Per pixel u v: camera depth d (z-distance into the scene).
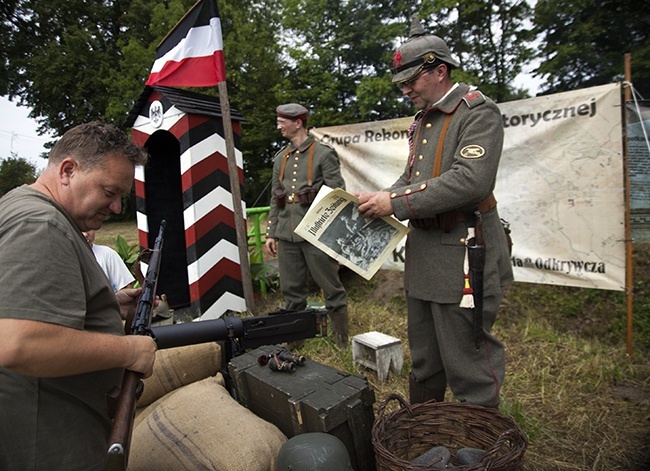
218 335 1.88
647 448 2.13
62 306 1.05
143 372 1.24
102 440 1.29
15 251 1.03
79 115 21.25
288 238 3.37
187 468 1.68
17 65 21.61
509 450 1.56
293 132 3.40
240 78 16.67
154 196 4.52
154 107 4.12
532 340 3.36
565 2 11.04
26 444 1.14
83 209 1.25
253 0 18.81
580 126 3.14
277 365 2.02
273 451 1.72
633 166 3.10
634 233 3.14
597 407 2.48
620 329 3.34
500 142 1.79
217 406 1.95
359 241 1.92
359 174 4.46
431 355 2.08
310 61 15.52
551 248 3.33
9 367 0.99
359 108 14.03
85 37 20.61
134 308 1.83
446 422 1.80
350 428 1.74
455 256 1.85
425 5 13.07
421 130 2.02
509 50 13.34
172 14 18.12
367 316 4.06
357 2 16.12
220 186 3.97
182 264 4.68
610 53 10.46
